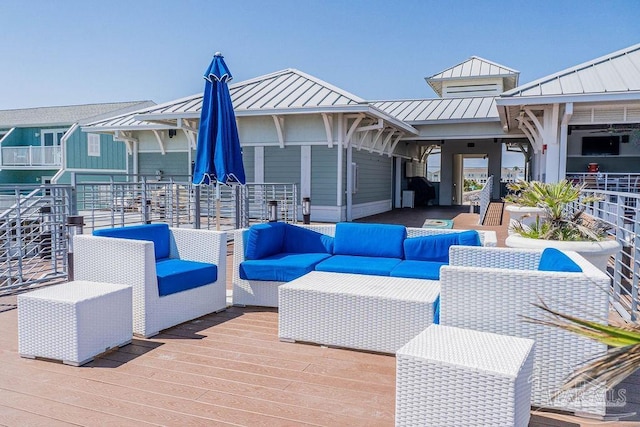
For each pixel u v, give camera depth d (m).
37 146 20.81
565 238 4.44
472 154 20.09
